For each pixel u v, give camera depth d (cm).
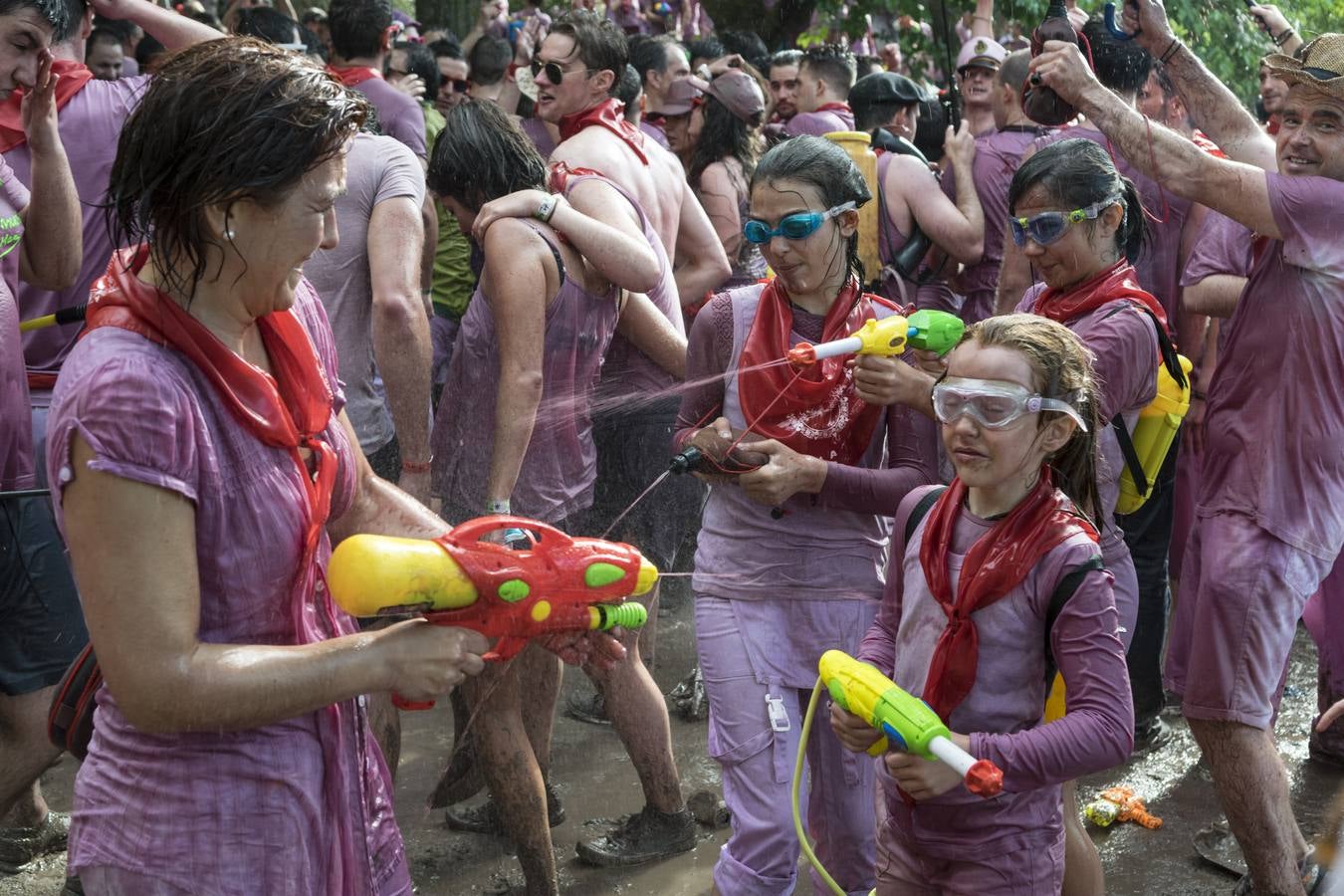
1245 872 358
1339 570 389
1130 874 362
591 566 183
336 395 203
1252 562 328
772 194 276
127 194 168
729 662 282
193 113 162
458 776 358
